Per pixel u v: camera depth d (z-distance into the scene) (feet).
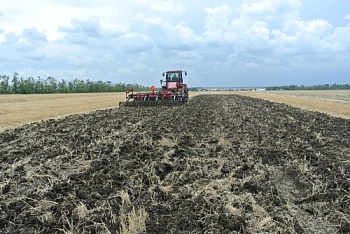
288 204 17.75
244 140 35.22
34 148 31.65
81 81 309.63
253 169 23.89
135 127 44.73
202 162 25.91
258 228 14.73
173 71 97.91
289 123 51.72
